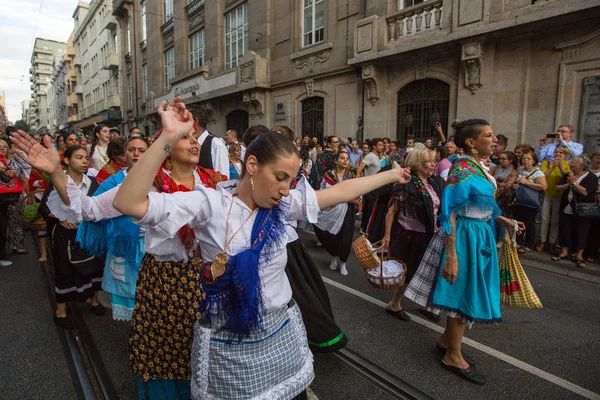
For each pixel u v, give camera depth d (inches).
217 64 643.5
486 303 93.3
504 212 221.8
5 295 153.5
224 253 49.0
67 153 118.6
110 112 1149.7
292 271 96.4
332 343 95.3
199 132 117.6
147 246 60.0
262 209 53.4
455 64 326.3
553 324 130.4
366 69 382.6
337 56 432.5
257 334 52.3
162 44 861.2
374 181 62.1
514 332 124.3
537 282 175.6
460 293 96.5
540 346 115.0
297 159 49.6
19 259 204.4
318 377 98.7
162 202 47.1
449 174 98.0
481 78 304.3
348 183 60.9
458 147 101.4
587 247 197.8
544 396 90.8
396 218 135.5
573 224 195.5
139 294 66.1
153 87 898.7
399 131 382.0
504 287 102.0
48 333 122.0
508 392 92.4
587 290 164.4
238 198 53.6
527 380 97.5
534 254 210.4
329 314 105.5
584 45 258.1
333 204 59.1
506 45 292.0
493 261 95.7
